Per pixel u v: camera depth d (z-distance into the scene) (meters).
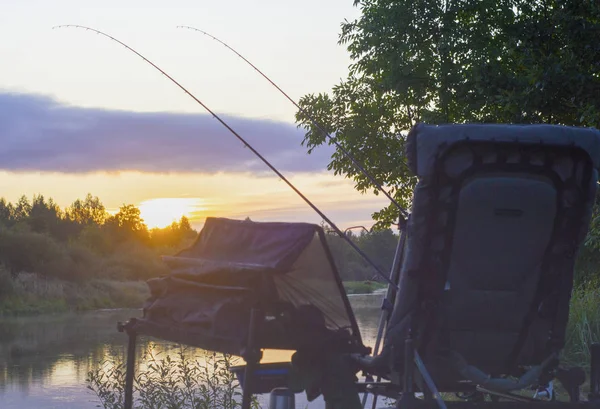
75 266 45.47
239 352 4.21
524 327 3.75
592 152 3.61
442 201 3.54
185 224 91.31
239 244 4.85
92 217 107.38
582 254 11.47
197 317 4.57
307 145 15.35
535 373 3.84
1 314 34.25
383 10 14.38
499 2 13.76
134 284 48.94
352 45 14.89
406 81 14.00
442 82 13.53
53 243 46.06
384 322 4.30
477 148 3.53
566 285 3.74
